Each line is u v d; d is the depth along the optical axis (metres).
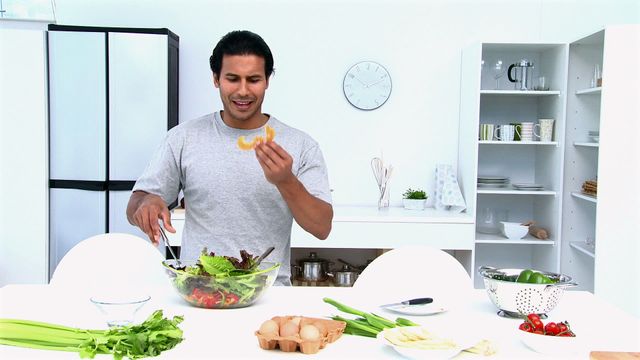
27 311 1.73
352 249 4.52
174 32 4.36
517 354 1.44
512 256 4.59
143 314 1.68
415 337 1.43
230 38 1.99
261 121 2.15
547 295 1.69
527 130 4.17
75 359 1.38
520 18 4.43
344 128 4.45
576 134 4.26
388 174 4.31
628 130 3.57
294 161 2.14
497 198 4.56
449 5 4.41
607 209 3.62
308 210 1.91
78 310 1.75
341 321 1.57
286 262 2.17
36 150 3.93
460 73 4.44
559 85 4.14
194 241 2.12
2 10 4.32
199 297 1.72
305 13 4.39
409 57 4.43
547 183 4.30
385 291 2.14
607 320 1.74
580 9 4.41
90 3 4.33
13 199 3.94
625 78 3.56
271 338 1.42
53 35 3.88
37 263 3.97
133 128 3.93
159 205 1.92
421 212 4.16
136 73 3.91
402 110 4.45
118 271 2.17
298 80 4.42
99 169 3.93
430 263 2.17
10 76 3.89
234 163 2.09
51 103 3.92
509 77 4.25
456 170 4.48
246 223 2.09
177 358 1.37
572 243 4.21
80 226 3.96
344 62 4.42
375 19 4.41
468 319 1.72
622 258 3.62
